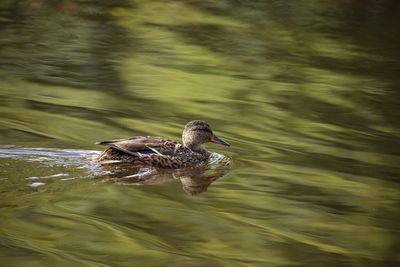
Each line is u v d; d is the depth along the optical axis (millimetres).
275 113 18469
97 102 18391
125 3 29609
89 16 27469
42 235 11211
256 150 15766
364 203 13148
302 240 11641
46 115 17047
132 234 11461
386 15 29328
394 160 15516
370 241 11695
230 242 11422
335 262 10961
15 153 14047
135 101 18703
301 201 13086
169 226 11836
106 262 10586
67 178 13117
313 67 22969
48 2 29062
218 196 13109
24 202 12086
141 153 14094
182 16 28266
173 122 17297
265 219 12312
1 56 22219
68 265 10445
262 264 10812
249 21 28016
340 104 19516
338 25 28000
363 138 16922
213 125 17297
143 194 12898
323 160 15320
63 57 22422
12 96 18484
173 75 21141
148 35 25422
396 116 18750
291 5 30172
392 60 24250
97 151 14672
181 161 14430
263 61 23281
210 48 24328
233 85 20672
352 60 24016
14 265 10391
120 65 21859
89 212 12008
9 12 27469
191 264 10695
